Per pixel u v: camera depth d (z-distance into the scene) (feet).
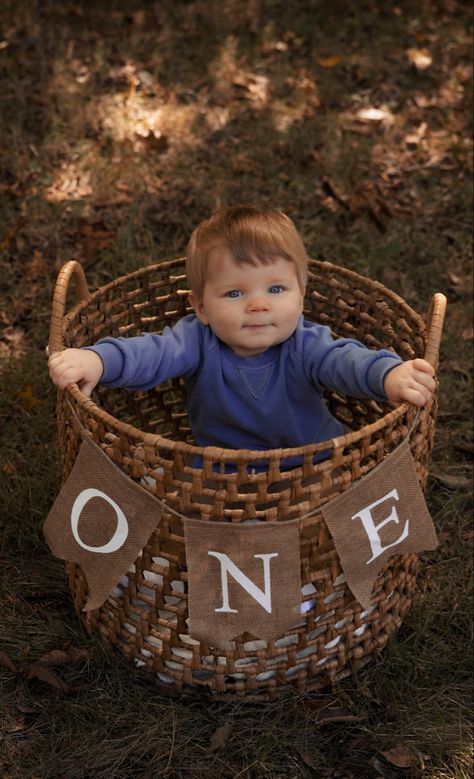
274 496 5.97
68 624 7.64
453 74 14.87
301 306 7.44
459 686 7.23
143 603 7.18
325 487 6.06
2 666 7.23
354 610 6.88
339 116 13.91
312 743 6.79
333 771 6.61
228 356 7.63
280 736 6.81
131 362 7.17
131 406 8.89
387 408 8.40
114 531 6.32
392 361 6.81
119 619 7.00
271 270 7.13
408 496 6.54
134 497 6.14
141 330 8.61
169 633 7.02
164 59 14.64
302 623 6.82
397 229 12.03
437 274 11.45
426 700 7.10
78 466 6.39
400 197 12.57
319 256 11.53
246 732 6.84
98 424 6.30
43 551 8.31
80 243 11.61
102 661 7.25
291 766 6.64
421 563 8.30
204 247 7.22
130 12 15.65
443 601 7.93
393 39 15.64
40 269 11.27
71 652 7.32
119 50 14.80
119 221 11.97
